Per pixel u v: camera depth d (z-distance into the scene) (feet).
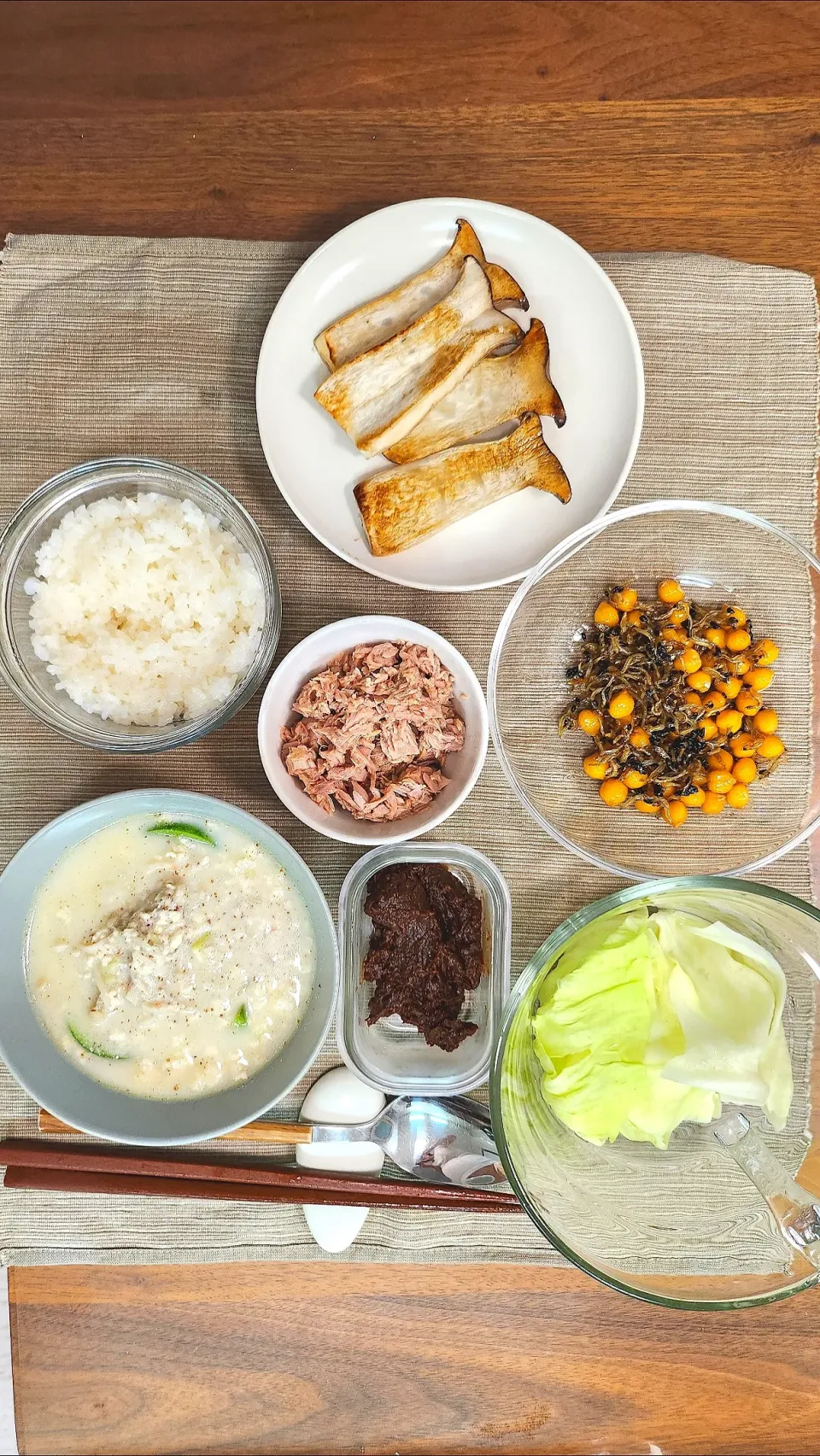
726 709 1.80
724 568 1.86
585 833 1.85
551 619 1.84
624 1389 1.98
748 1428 1.97
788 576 1.86
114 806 1.68
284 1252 1.91
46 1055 1.75
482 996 1.82
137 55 1.86
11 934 1.72
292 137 1.86
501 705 1.84
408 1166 1.85
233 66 1.86
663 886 1.59
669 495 1.87
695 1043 1.66
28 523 1.74
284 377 1.78
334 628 1.67
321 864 1.85
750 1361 1.96
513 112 1.86
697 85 1.86
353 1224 1.87
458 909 1.79
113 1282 1.95
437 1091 1.81
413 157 1.86
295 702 1.72
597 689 1.80
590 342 1.78
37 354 1.84
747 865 1.83
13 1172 1.82
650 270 1.85
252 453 1.85
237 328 1.84
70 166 1.86
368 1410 1.98
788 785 1.86
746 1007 1.69
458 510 1.76
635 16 1.85
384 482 1.73
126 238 1.83
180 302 1.84
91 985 1.76
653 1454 1.98
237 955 1.77
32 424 1.84
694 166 1.86
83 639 1.72
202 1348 1.96
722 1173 1.82
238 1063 1.77
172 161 1.86
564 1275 1.95
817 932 1.76
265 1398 1.98
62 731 1.69
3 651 1.71
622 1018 1.69
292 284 1.75
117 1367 1.96
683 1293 1.76
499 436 1.80
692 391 1.86
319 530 1.75
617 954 1.69
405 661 1.70
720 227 1.87
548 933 1.86
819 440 1.87
